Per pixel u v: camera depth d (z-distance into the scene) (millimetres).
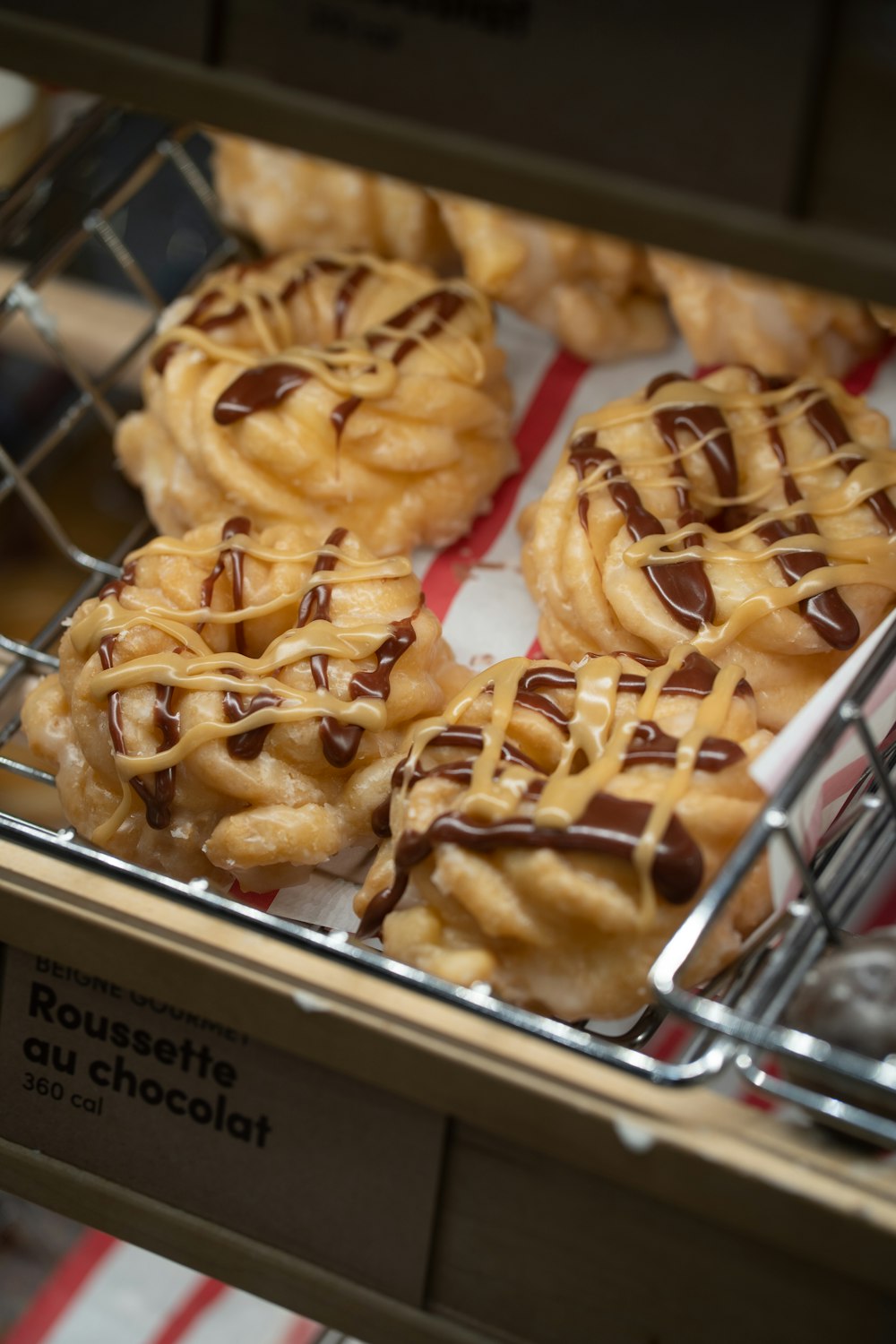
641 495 606
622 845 516
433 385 632
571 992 529
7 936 538
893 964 500
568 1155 505
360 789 563
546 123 476
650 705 545
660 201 473
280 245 702
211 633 580
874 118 462
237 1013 522
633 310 690
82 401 688
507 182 480
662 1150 497
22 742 617
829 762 525
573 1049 504
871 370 674
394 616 579
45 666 624
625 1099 499
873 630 585
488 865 525
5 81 720
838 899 532
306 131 488
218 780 559
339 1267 534
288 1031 519
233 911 523
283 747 560
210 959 521
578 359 690
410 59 479
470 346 649
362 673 566
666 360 689
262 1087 530
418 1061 510
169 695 562
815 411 623
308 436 622
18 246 784
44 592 750
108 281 803
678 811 522
